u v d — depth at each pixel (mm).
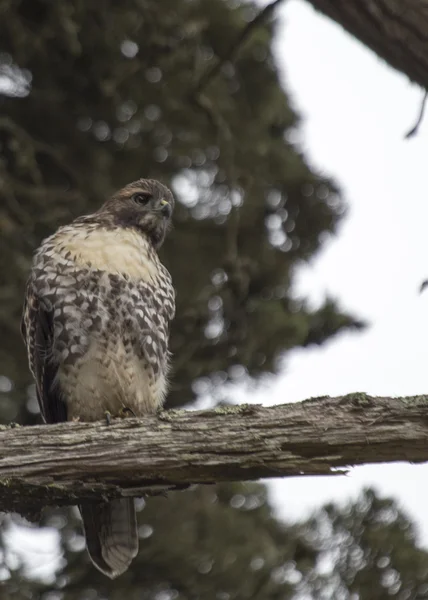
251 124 14859
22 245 13672
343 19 7438
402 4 7207
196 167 14773
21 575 12508
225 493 13492
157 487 7277
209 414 7207
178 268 14617
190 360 14047
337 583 12344
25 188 13766
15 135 13695
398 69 7484
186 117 14414
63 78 14398
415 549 12359
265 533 13094
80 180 14414
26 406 13852
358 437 6945
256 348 13984
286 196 15148
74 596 12633
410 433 6898
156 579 12789
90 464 7180
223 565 12594
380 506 12711
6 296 13320
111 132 14711
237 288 13867
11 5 13758
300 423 7043
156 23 14008
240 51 14594
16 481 7164
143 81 14336
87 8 13828
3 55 14133
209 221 14594
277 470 7098
